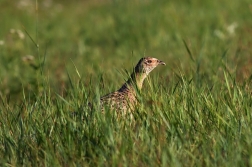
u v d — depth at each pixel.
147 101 21.67
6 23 65.19
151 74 33.50
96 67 38.50
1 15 70.75
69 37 56.56
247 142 18.34
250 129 19.41
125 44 48.94
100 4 76.75
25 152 19.69
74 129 19.88
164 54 42.06
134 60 39.56
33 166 19.06
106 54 46.91
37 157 19.12
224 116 20.72
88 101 22.97
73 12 73.31
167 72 32.84
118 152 18.20
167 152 18.03
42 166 18.91
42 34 55.62
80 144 19.19
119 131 19.61
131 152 18.62
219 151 17.81
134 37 50.31
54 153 19.02
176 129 19.31
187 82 23.23
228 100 22.17
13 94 33.56
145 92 23.39
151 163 17.58
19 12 72.50
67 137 19.50
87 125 20.23
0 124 22.69
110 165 18.03
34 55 47.22
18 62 42.59
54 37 56.62
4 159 19.14
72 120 20.28
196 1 59.59
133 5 64.88
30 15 69.69
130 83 24.20
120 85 27.81
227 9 54.50
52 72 40.12
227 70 27.55
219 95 23.27
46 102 23.42
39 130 20.42
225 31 45.03
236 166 17.09
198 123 20.17
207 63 33.25
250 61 32.41
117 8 66.00
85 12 71.81
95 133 19.62
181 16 54.69
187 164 17.75
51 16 70.25
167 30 51.16
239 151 17.58
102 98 23.59
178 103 21.48
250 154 17.39
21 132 20.64
